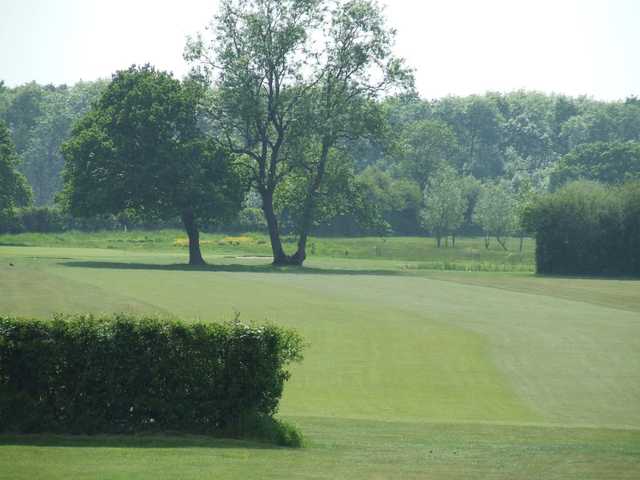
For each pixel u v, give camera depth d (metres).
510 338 44.50
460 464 17.55
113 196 101.12
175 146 103.25
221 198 101.50
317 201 110.25
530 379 34.41
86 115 109.81
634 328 49.16
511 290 75.38
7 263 89.44
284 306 55.34
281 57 105.50
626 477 16.19
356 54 107.25
